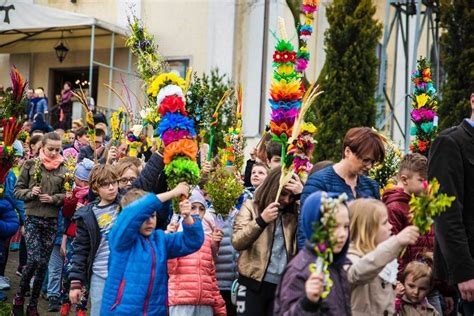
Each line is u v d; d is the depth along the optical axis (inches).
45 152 396.5
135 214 234.5
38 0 849.5
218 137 482.3
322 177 239.8
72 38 829.8
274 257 256.7
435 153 241.6
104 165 293.7
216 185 294.0
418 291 263.9
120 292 234.8
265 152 337.4
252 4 786.8
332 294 193.6
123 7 811.4
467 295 233.8
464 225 241.0
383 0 888.9
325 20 856.3
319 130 625.0
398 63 904.9
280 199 258.8
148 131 498.3
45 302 410.6
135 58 816.3
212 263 297.0
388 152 360.8
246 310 256.8
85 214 289.0
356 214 224.1
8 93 361.7
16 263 492.7
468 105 591.5
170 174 246.2
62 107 756.0
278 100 264.1
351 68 631.2
